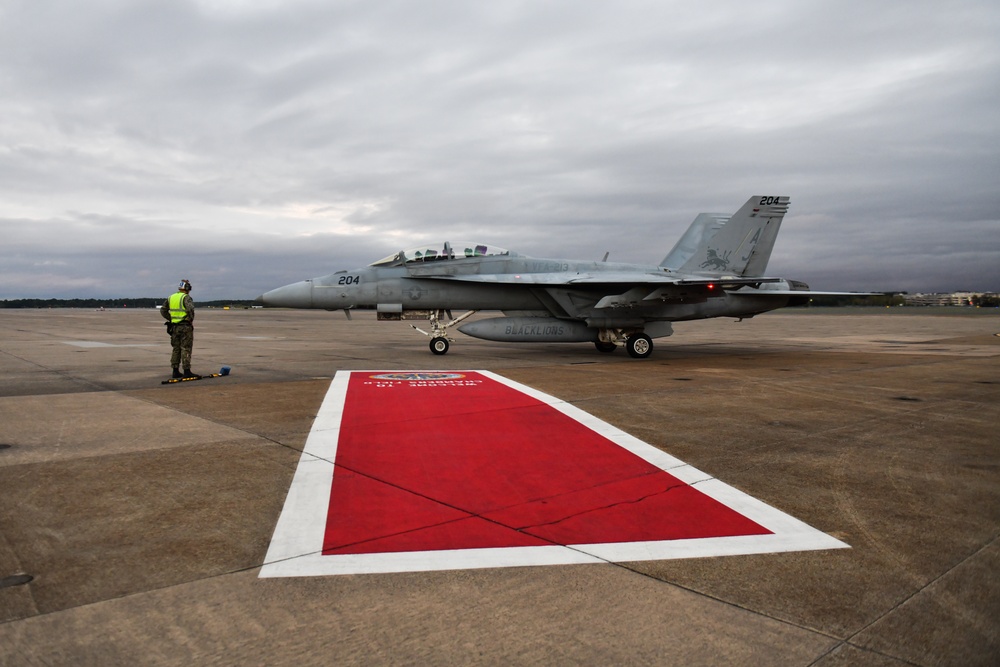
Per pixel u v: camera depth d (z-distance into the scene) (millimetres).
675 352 20344
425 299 18109
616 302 16844
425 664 2742
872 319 59812
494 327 17922
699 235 21062
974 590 3523
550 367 14711
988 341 26672
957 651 2900
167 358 16672
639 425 7918
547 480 5543
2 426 7613
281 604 3268
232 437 7082
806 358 18047
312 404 9250
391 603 3293
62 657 2760
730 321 54781
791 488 5395
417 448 6637
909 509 4887
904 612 3262
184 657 2773
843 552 4039
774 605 3320
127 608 3205
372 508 4781
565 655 2820
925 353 20062
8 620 3064
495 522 4508
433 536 4230
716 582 3586
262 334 30844
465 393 10344
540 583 3545
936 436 7480
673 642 2941
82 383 11531
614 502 4977
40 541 4074
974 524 4574
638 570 3734
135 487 5223
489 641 2936
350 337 28219
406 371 13586
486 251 18719
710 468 5996
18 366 14500
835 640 2975
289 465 5938
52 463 5926
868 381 12594
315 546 4035
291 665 2723
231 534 4227
